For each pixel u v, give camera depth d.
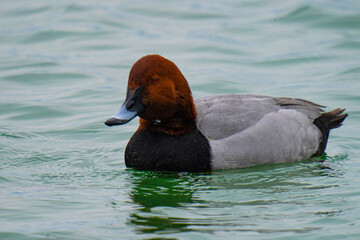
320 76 17.12
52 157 11.88
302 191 10.05
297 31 21.36
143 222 8.80
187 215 9.07
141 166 11.05
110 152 12.25
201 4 25.45
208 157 10.85
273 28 21.83
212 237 8.28
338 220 8.80
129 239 8.23
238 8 24.69
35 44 20.78
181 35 21.39
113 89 16.47
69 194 10.00
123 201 9.69
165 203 9.59
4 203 9.52
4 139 12.80
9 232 8.45
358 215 8.97
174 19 23.53
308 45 19.92
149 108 10.72
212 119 11.12
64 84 17.06
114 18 23.50
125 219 8.92
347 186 10.24
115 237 8.30
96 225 8.70
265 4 24.91
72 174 11.01
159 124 11.04
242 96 11.83
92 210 9.28
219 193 10.02
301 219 8.87
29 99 15.73
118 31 22.03
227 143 10.95
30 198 9.77
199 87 16.31
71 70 18.03
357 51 19.17
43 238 8.27
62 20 23.19
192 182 10.61
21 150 12.19
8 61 18.89
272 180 10.64
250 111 11.32
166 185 10.48
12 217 8.97
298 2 24.20
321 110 12.30
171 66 10.81
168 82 10.73
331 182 10.48
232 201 9.65
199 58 18.97
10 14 24.23
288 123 11.48
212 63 18.50
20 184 10.43
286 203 9.52
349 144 12.72
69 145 12.66
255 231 8.47
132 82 10.67
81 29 22.16
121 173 11.06
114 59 19.06
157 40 20.88
